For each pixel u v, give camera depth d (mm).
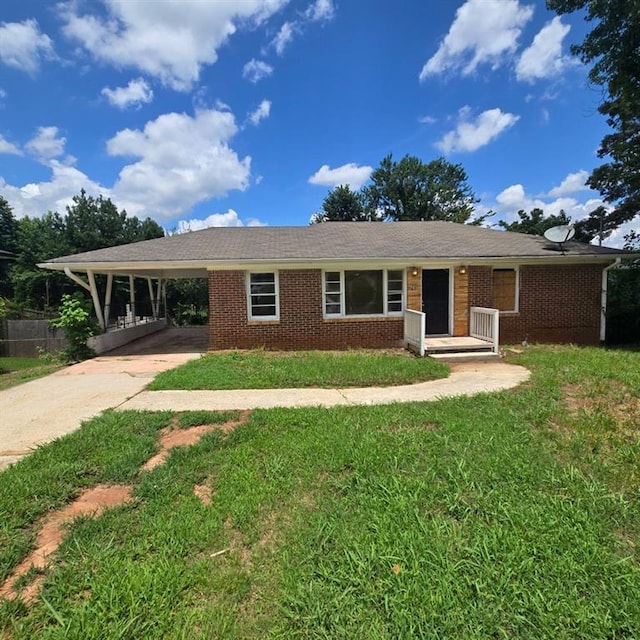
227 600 2047
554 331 11281
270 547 2475
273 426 4566
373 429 4395
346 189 34375
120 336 12133
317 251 10648
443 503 2893
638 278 12266
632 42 10312
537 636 1804
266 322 10531
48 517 2873
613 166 18594
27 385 7016
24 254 28672
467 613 1915
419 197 34312
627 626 1845
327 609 1958
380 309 10867
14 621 1928
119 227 31391
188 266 10109
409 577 2143
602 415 4707
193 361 8672
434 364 7949
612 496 2955
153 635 1821
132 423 4719
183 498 3057
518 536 2479
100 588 2088
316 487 3195
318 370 7410
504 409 5039
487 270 10906
